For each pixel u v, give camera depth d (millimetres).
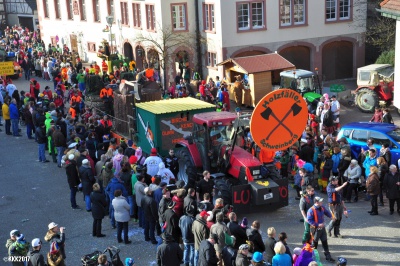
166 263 13844
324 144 20953
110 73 36156
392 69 31172
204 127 19078
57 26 53812
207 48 39219
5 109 29984
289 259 13312
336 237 17156
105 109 28531
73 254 16906
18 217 19875
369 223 18062
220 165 18969
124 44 45156
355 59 40281
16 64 45781
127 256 16547
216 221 14727
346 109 32188
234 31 37531
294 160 20953
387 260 15656
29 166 25297
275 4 37906
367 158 19859
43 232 18594
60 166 24844
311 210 15680
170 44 39719
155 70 39531
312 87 31703
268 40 38250
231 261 13586
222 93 31812
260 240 14398
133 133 23781
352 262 15641
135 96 24516
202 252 13648
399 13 22750
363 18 39562
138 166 18625
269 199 17750
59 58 45500
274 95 15500
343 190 19938
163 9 39281
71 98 31672
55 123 25484
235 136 18391
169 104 22984
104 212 17797
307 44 39062
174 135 22062
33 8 66438
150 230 17109
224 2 36969
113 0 45625
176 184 17422
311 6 38625
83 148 20609
